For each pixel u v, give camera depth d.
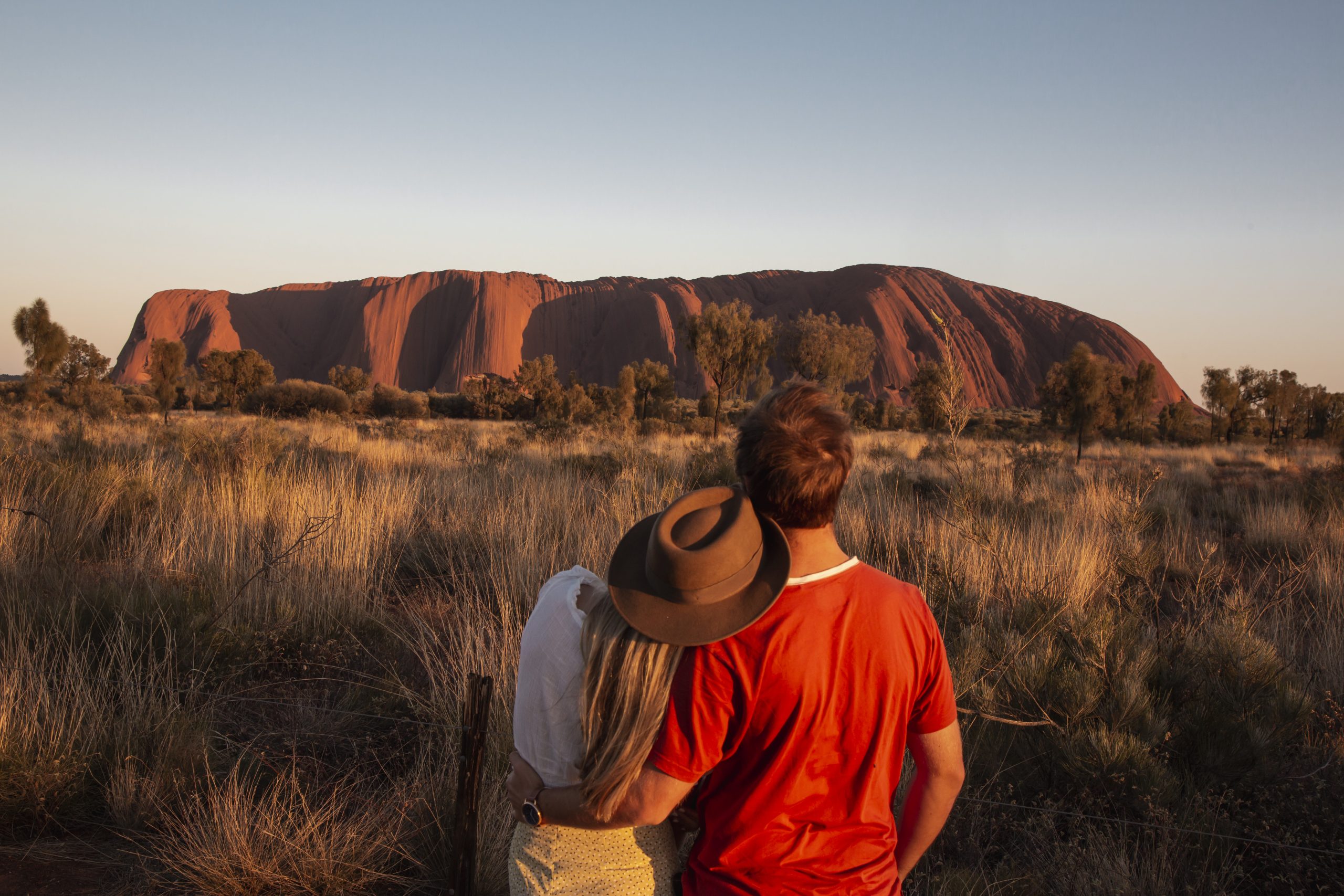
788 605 1.21
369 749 3.48
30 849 2.75
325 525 6.17
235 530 6.12
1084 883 2.64
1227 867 2.80
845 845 1.26
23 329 34.16
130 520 6.82
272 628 4.38
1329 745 3.59
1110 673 3.73
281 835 2.73
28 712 3.27
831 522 1.31
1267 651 3.75
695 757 1.21
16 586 4.75
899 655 1.25
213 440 10.95
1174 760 3.39
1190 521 9.53
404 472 10.36
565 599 1.40
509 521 7.30
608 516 7.30
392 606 5.46
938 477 12.08
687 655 1.21
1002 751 3.50
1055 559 6.05
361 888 2.64
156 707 3.43
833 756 1.24
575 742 1.36
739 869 1.26
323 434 19.98
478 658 3.95
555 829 1.40
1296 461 21.97
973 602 5.01
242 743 3.45
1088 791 3.08
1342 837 2.96
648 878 1.40
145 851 2.79
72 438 10.40
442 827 2.81
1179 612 5.71
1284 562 7.66
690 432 32.12
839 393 41.03
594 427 28.59
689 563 1.16
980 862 2.80
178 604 4.55
